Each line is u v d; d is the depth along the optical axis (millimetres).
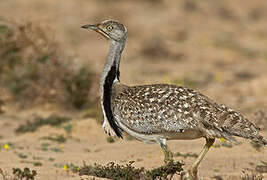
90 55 54906
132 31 69312
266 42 68562
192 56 59438
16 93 33875
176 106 16125
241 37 71438
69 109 33656
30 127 28344
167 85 17125
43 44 34062
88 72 34219
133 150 24047
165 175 16641
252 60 57875
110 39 18609
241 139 24969
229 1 90500
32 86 34125
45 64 33969
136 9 80312
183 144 24844
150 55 59656
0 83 34281
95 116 30125
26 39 33812
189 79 44375
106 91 17891
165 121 16203
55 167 21188
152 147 24500
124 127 17203
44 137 26797
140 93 16969
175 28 72875
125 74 46875
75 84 33688
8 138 26969
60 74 33875
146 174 17000
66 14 71000
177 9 83500
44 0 73188
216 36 70438
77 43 60281
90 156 23188
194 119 15836
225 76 48250
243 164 21141
